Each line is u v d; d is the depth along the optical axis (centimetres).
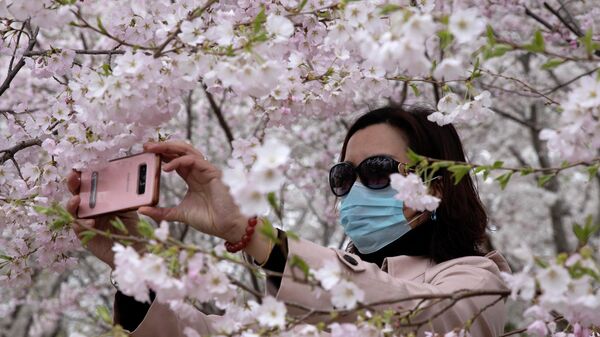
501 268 251
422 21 169
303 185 683
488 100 230
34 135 268
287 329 175
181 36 204
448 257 249
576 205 1020
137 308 226
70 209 215
